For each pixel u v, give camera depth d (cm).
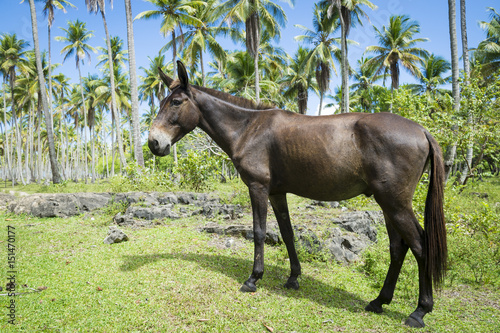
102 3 2403
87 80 4384
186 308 312
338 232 554
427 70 3259
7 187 4025
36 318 286
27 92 3856
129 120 5197
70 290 345
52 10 2923
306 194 344
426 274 295
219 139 382
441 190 292
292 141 332
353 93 3859
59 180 2066
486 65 2370
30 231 621
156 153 361
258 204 354
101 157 7250
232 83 3045
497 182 1986
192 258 449
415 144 292
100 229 635
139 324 281
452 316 321
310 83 3728
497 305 354
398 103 1017
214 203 837
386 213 302
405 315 322
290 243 380
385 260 481
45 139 5866
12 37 3381
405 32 3048
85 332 268
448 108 1013
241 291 355
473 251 509
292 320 300
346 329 289
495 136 954
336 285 395
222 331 277
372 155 299
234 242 536
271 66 3469
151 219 698
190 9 2395
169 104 367
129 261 434
